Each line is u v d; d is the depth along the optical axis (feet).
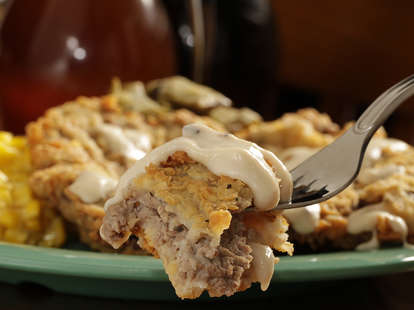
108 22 1.52
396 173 1.19
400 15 2.57
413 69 2.58
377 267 1.00
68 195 1.13
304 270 0.98
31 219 1.15
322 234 1.11
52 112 1.30
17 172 1.22
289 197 0.86
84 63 1.51
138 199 0.85
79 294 1.04
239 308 1.03
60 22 1.50
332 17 2.64
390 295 1.09
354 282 1.11
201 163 0.84
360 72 2.70
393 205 1.12
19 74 1.50
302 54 2.72
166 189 0.83
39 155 1.20
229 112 1.45
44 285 1.04
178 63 1.76
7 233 1.15
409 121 2.45
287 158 1.25
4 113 1.55
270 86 1.99
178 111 1.37
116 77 1.54
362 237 1.11
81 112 1.32
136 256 0.99
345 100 2.75
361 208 1.14
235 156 0.82
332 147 0.92
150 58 1.59
